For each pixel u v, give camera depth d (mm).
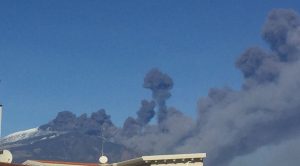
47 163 85188
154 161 71500
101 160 83062
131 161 74062
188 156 72688
